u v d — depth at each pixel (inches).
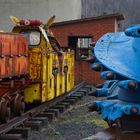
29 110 509.4
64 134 427.2
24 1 1238.3
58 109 559.2
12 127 412.2
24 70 490.0
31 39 547.8
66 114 564.4
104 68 177.3
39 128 445.1
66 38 980.6
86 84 944.9
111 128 190.7
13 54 446.0
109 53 182.1
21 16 1241.4
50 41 598.9
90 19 967.6
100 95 207.6
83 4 1424.7
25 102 522.3
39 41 546.0
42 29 550.9
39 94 522.0
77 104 673.0
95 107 195.2
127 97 180.2
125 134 179.0
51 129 453.4
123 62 176.1
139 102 177.8
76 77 953.5
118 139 172.9
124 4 1964.8
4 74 414.3
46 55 537.6
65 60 658.2
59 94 618.5
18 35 467.5
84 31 973.8
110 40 190.1
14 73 448.8
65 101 659.4
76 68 953.5
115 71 168.9
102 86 219.8
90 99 732.7
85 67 951.0
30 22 548.7
